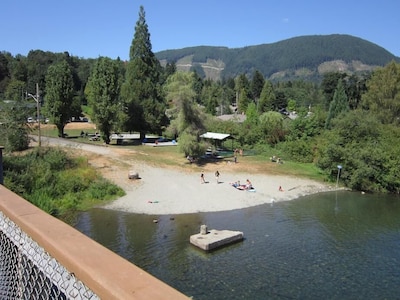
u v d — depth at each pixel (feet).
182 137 148.15
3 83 426.10
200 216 90.02
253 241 73.61
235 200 105.40
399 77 203.31
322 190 125.18
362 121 150.82
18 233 9.48
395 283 56.13
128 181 118.52
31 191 93.30
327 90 340.39
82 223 82.89
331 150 134.82
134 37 199.21
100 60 179.93
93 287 5.72
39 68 465.47
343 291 53.36
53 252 7.24
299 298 51.19
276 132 200.54
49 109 195.72
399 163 127.24
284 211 97.30
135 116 192.13
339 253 68.18
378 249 70.64
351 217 93.66
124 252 66.90
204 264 62.03
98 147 167.63
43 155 118.11
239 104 405.39
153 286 5.36
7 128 130.11
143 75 197.57
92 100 180.14
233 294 52.08
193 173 134.00
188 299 4.97
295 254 67.26
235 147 203.31
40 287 8.13
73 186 103.40
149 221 85.10
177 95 152.46
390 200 115.14
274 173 143.43
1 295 11.36
